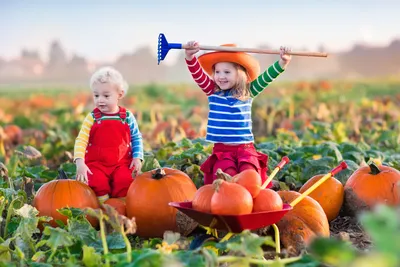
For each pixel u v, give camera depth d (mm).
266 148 8406
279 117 14547
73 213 5727
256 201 5145
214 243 4918
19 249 4953
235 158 6305
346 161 7430
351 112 16172
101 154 6434
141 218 5898
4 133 12844
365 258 3043
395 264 2949
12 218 5863
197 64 6320
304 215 5656
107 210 4785
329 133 10984
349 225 6402
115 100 6469
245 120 6363
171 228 5898
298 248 5477
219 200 4961
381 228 3008
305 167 7508
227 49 6129
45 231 5016
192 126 14812
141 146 6570
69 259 4785
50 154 11047
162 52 6141
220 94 6418
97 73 6473
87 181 6301
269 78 6348
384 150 10414
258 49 6172
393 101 21562
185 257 4426
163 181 5965
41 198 6031
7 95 45875
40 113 27766
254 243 4473
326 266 4594
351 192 6469
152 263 4219
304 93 25922
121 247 5176
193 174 7230
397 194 6320
